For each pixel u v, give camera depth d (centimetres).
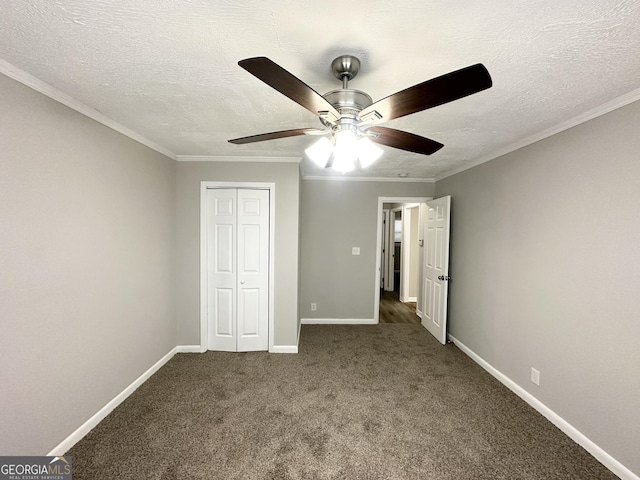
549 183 222
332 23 113
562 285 210
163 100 183
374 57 134
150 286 278
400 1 101
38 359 167
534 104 180
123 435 200
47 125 169
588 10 104
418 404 240
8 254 150
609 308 177
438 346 364
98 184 210
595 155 186
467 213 344
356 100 136
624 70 142
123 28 117
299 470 173
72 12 108
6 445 150
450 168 367
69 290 187
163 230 300
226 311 338
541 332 229
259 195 333
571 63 137
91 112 199
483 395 254
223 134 247
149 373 278
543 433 206
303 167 384
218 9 106
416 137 150
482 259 311
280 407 234
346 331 416
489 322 297
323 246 448
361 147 139
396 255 749
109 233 222
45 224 170
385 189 446
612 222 175
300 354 335
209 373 287
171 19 112
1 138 146
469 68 86
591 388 187
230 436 200
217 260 336
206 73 151
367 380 278
